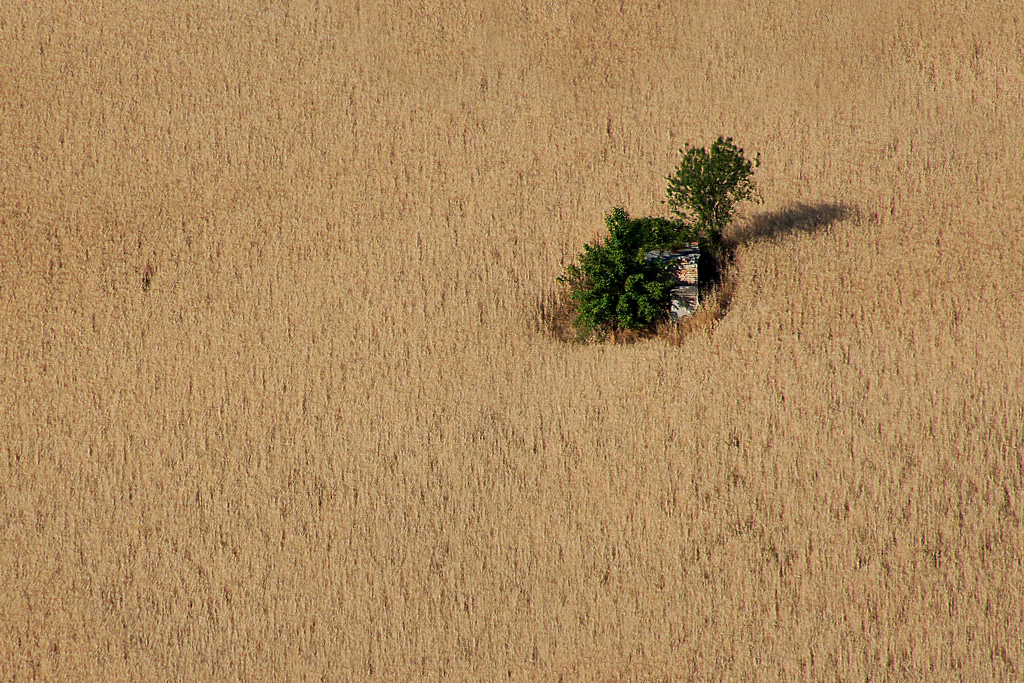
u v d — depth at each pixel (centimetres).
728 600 5225
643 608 5256
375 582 5431
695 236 5766
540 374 5741
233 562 5550
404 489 5591
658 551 5328
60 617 5553
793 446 5466
